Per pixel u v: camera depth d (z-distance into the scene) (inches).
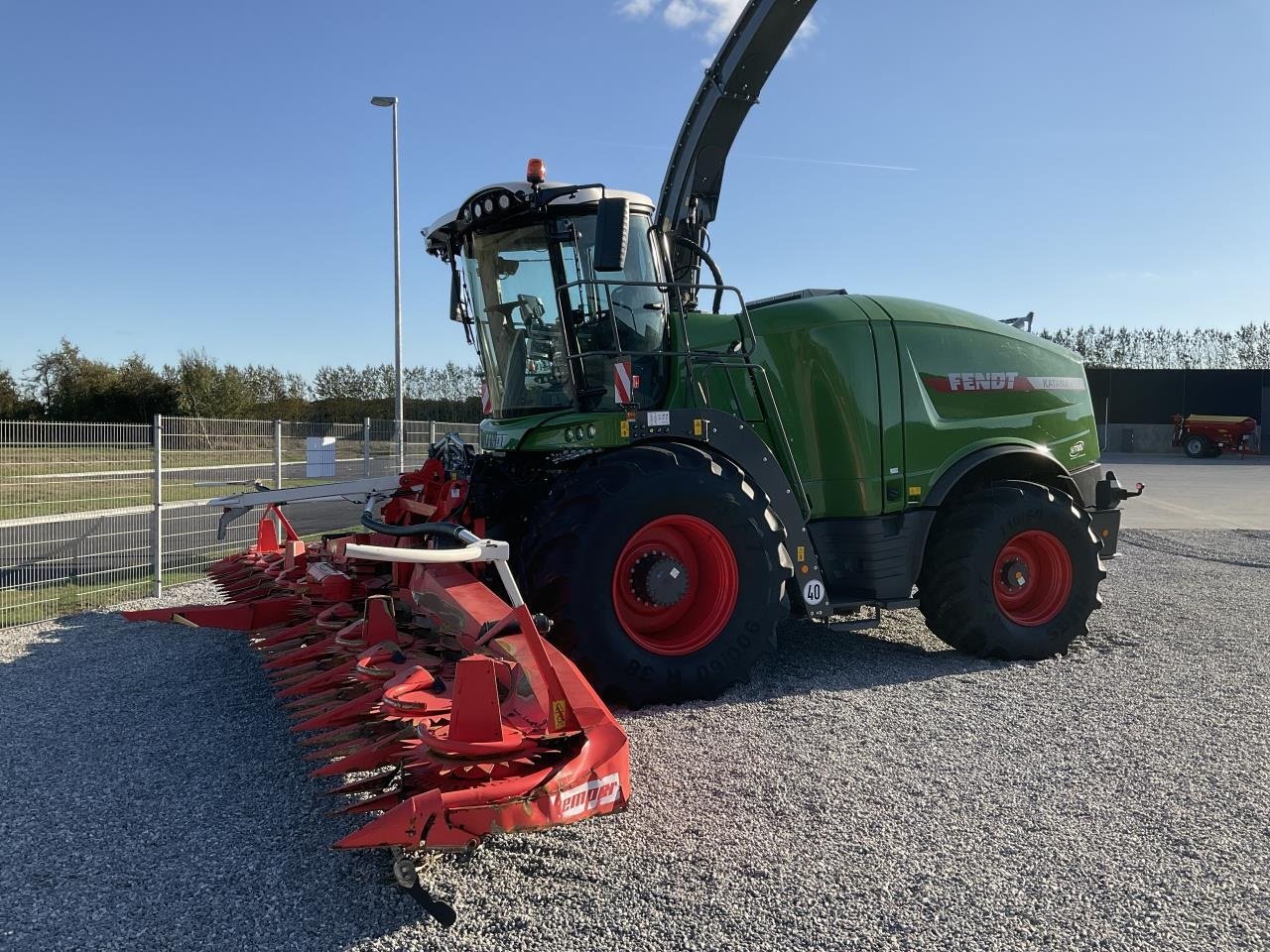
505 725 115.3
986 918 103.2
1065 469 234.1
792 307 215.3
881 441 209.6
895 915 103.7
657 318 201.9
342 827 126.2
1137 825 127.0
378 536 203.5
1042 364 239.3
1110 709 178.2
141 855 118.6
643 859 116.6
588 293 196.9
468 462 201.6
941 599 214.5
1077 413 245.6
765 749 155.4
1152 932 100.6
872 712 175.6
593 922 102.0
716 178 251.8
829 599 206.1
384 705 118.8
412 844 95.7
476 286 217.2
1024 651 214.5
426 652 152.0
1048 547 220.5
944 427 217.6
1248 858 117.6
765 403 208.1
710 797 135.4
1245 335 1823.3
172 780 143.0
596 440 182.5
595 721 111.0
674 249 246.7
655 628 183.0
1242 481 863.1
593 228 196.4
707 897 107.4
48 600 285.0
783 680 198.4
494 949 97.0
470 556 110.6
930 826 126.4
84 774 145.6
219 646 230.4
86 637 241.0
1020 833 124.5
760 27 219.6
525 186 193.3
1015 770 146.8
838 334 210.5
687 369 193.8
